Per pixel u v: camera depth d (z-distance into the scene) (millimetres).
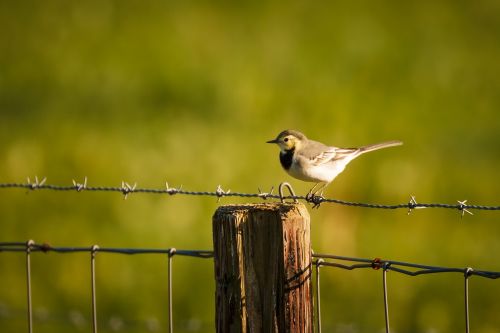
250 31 23719
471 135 19062
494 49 23594
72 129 18109
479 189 16625
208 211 14891
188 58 21844
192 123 18547
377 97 20469
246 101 19125
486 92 21312
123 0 24547
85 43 22719
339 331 12562
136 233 14219
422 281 13625
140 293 13172
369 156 17375
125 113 19250
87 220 14781
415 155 17922
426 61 22625
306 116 18859
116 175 15875
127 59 21891
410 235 14953
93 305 7520
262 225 6293
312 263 6812
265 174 16078
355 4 25547
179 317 12992
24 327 12539
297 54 22500
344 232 14469
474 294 13586
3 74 21281
